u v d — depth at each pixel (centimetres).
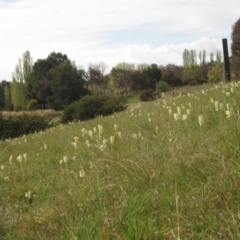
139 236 334
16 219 476
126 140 627
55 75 5588
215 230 317
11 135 2339
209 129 547
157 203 388
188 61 7388
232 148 440
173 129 572
